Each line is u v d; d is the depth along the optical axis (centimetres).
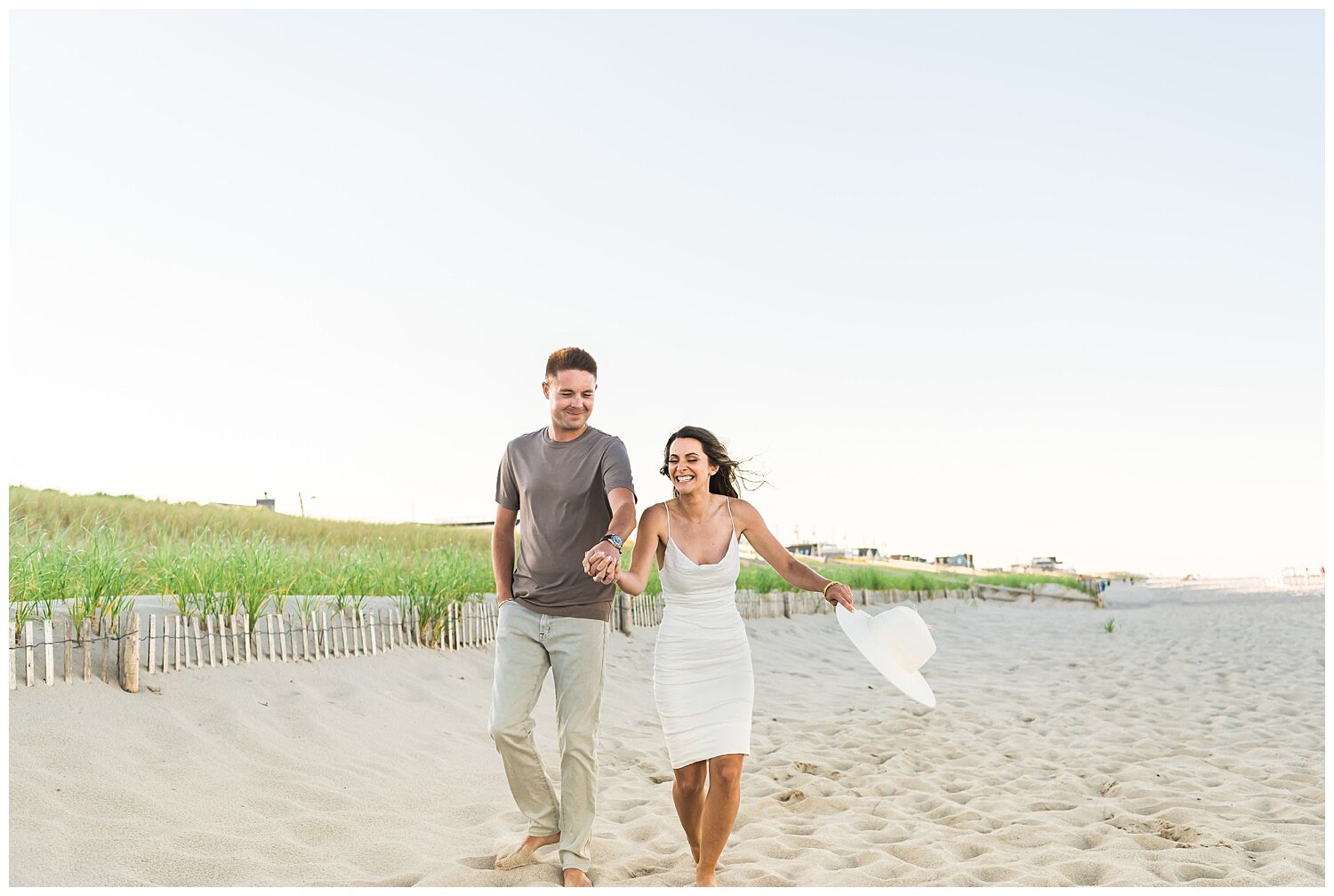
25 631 486
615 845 450
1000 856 453
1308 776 624
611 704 897
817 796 569
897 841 483
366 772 534
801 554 6644
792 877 413
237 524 1556
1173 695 1009
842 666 1338
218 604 660
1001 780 632
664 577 401
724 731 372
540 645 405
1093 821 529
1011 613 2678
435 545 1705
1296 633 1767
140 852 372
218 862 378
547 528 402
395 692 714
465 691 779
